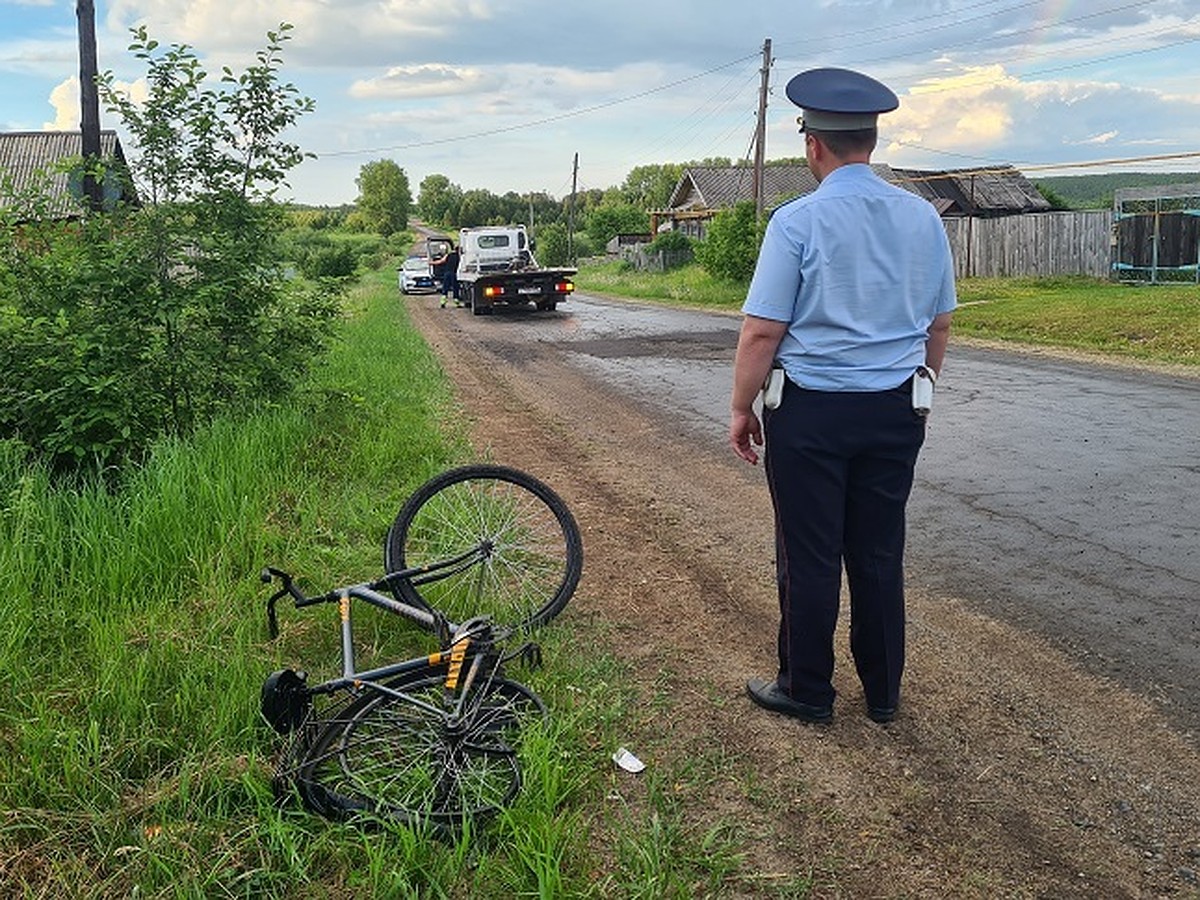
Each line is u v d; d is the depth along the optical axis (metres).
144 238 7.18
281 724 3.26
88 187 7.65
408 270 40.44
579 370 14.39
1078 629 4.57
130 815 2.99
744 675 4.11
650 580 5.25
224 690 3.59
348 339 15.70
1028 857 2.92
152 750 3.30
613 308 27.70
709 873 2.84
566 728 3.44
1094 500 6.62
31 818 2.94
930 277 3.46
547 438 9.23
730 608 4.86
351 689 3.28
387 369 12.54
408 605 4.07
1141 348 14.62
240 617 4.27
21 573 4.37
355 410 8.93
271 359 8.02
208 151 7.43
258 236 7.54
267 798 3.02
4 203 7.20
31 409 6.62
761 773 3.37
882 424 3.43
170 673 3.73
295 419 7.69
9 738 3.33
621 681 4.01
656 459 8.33
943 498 6.82
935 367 3.70
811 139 3.47
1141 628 4.56
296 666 4.00
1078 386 11.34
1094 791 3.26
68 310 6.93
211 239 7.32
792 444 3.47
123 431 6.47
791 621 3.64
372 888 2.70
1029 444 8.34
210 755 3.25
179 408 7.48
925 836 3.03
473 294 26.02
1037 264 26.91
